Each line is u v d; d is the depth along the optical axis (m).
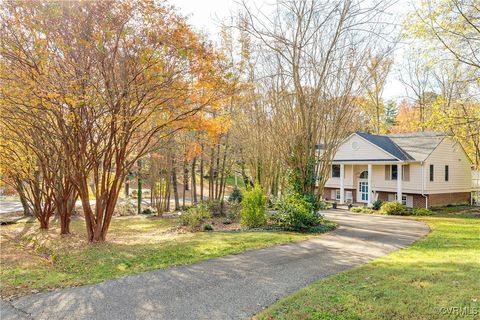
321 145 15.34
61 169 12.19
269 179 19.77
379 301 5.02
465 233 11.67
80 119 9.74
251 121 19.09
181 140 19.42
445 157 24.77
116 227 16.11
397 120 44.12
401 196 23.31
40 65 8.66
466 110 15.93
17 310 5.25
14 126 11.73
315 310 4.80
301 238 11.01
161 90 9.69
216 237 11.34
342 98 13.77
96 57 8.81
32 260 9.01
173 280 6.63
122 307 5.27
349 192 28.58
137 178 24.67
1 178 16.47
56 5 7.86
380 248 9.43
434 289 5.42
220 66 10.38
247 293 5.79
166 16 9.06
